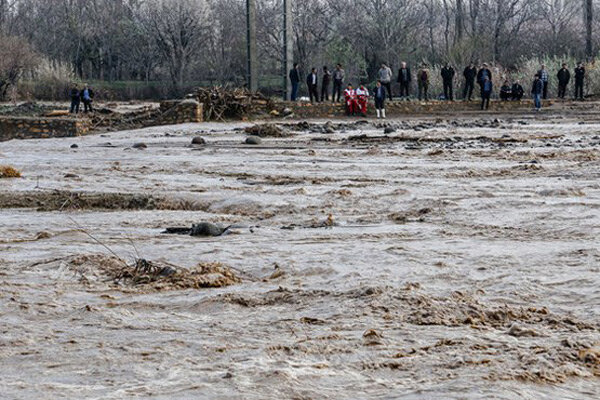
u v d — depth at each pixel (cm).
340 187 1719
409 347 606
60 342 644
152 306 793
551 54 9962
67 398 493
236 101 4969
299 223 1350
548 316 703
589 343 597
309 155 2556
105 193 1709
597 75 6397
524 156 2361
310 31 11019
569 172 1900
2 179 1997
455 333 647
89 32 12575
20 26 12938
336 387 510
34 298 825
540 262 931
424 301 754
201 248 1095
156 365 569
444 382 515
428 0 11825
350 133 3672
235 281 915
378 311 730
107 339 651
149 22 11644
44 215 1516
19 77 10231
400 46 10225
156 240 1194
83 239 1214
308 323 700
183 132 3959
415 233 1196
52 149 3053
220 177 2006
